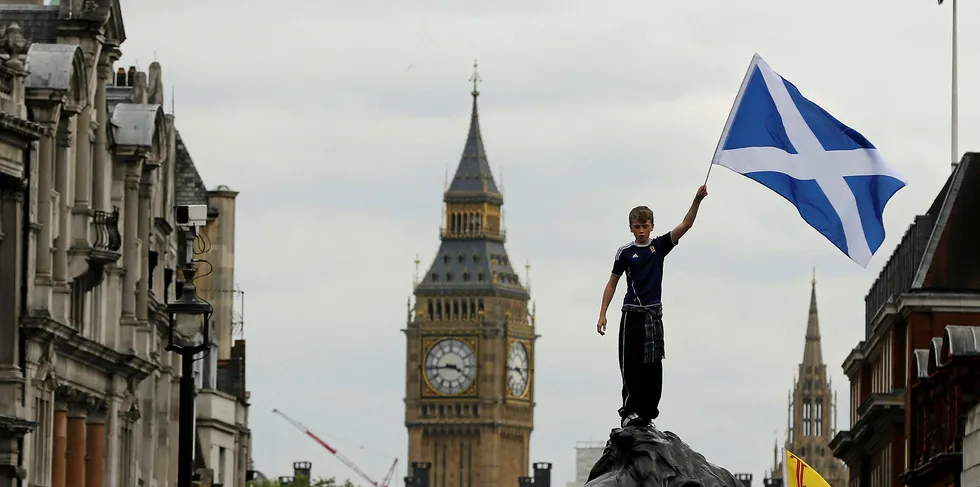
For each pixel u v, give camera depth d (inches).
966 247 7190.0
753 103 2034.9
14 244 3973.9
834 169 2033.7
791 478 2923.2
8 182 3954.2
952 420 6053.2
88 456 4515.3
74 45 4192.9
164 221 5187.0
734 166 2030.0
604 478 1756.9
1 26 4397.1
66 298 4200.3
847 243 2031.3
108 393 4601.4
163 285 5280.5
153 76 5201.8
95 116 4446.4
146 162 4773.6
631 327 1772.9
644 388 1776.6
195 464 6520.7
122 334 4667.8
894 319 7362.2
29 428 3922.2
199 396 6555.1
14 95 4003.4
